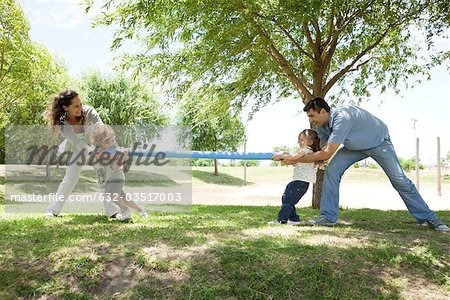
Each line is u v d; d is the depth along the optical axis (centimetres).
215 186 2175
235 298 304
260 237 407
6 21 1054
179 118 1628
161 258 336
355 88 1129
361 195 1670
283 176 2634
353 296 320
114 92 1966
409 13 875
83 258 333
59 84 1302
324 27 981
